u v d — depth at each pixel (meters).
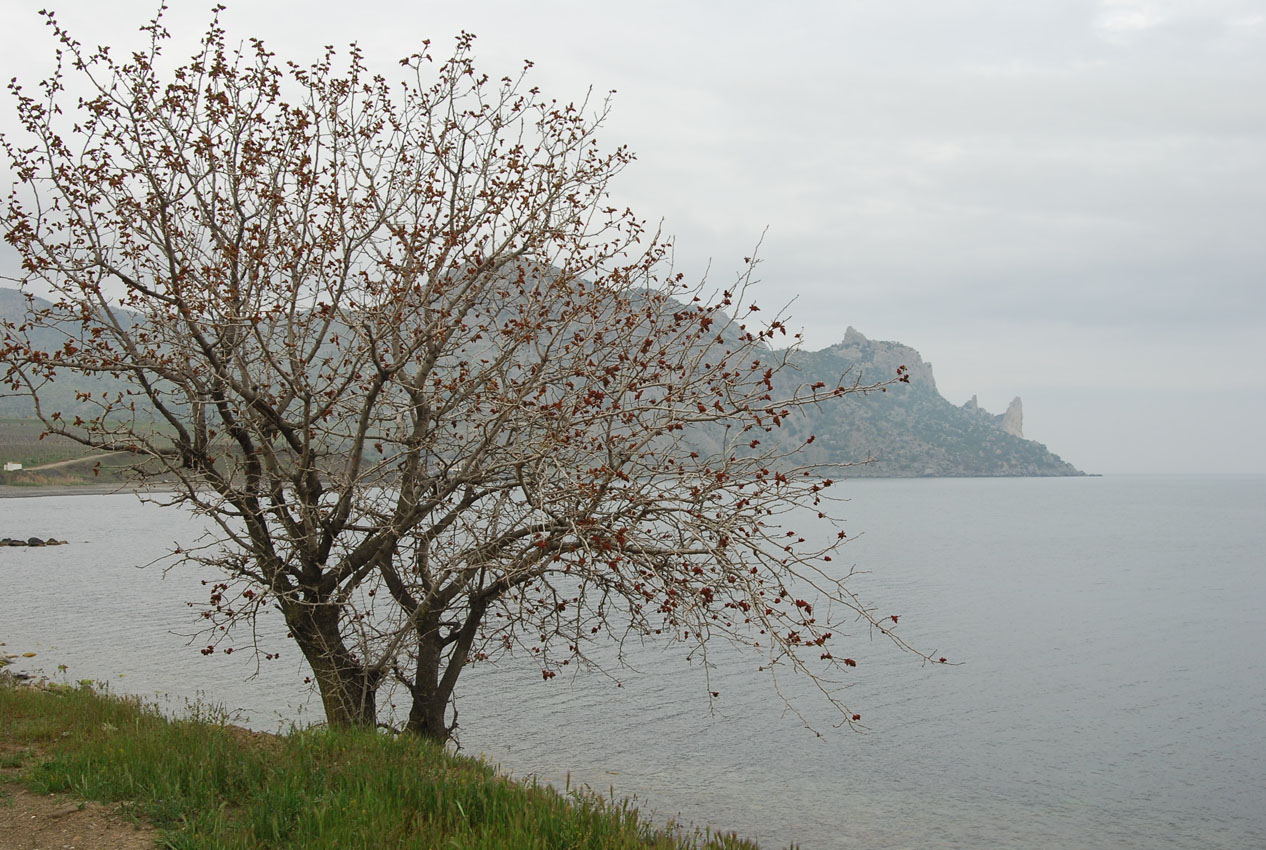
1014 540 89.31
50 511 97.94
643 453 9.10
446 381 10.63
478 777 8.53
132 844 6.75
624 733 19.55
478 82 10.60
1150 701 25.41
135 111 9.79
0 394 8.70
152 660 24.62
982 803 16.91
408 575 11.64
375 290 10.20
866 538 84.38
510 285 10.44
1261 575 60.22
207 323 9.20
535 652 11.67
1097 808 16.89
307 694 20.81
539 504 9.41
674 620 9.99
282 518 10.40
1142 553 77.62
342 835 6.64
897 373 8.62
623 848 7.12
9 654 24.88
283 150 10.26
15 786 8.09
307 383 10.26
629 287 9.95
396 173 10.66
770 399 9.34
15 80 9.09
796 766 18.25
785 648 8.55
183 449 10.00
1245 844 15.40
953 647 32.41
